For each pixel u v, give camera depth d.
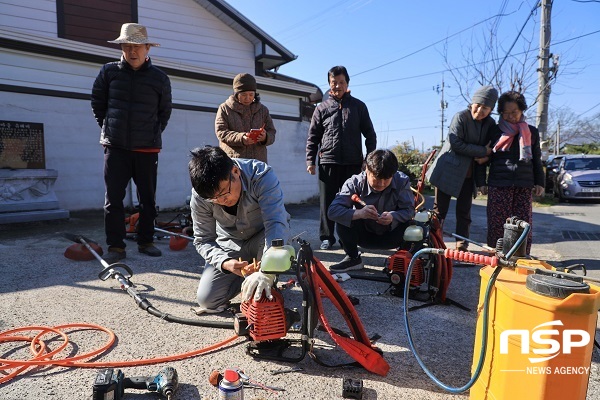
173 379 1.68
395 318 2.58
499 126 3.75
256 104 3.96
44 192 6.06
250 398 1.68
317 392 1.74
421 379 1.88
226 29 9.48
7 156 5.76
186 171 8.14
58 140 6.71
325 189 4.41
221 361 2.00
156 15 8.55
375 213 3.11
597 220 7.41
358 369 1.95
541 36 11.63
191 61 9.06
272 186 2.32
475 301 2.94
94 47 6.81
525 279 1.51
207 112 8.40
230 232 2.58
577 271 3.78
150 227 4.06
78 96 6.86
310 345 1.92
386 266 3.09
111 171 3.69
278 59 10.05
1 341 2.16
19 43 6.14
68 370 1.89
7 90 6.19
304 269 1.94
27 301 2.72
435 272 2.79
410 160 15.38
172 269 3.57
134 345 2.14
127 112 3.63
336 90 4.27
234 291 2.58
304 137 9.91
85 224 6.01
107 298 2.82
